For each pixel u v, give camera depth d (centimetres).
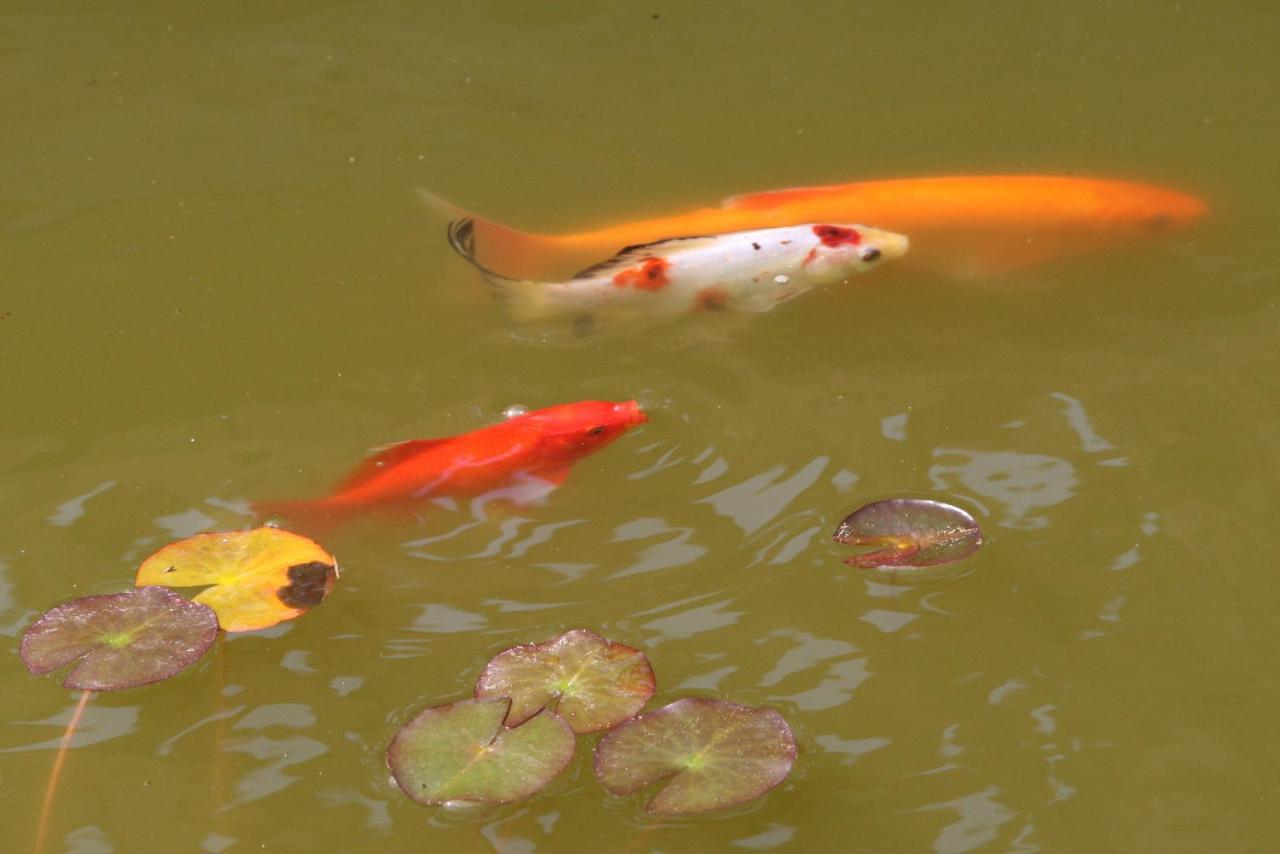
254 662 240
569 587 245
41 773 233
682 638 241
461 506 252
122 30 331
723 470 255
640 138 306
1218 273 276
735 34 332
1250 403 260
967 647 241
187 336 273
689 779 228
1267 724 236
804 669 239
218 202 293
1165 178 293
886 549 244
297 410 263
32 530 251
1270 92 308
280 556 243
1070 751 234
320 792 232
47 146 303
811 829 230
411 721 231
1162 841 229
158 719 237
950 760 234
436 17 339
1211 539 248
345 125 308
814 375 266
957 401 262
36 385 267
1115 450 256
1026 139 302
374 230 288
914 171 297
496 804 230
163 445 260
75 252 285
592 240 283
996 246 281
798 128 307
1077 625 243
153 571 242
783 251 274
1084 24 328
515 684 234
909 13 338
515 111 311
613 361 268
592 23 337
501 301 273
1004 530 250
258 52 323
